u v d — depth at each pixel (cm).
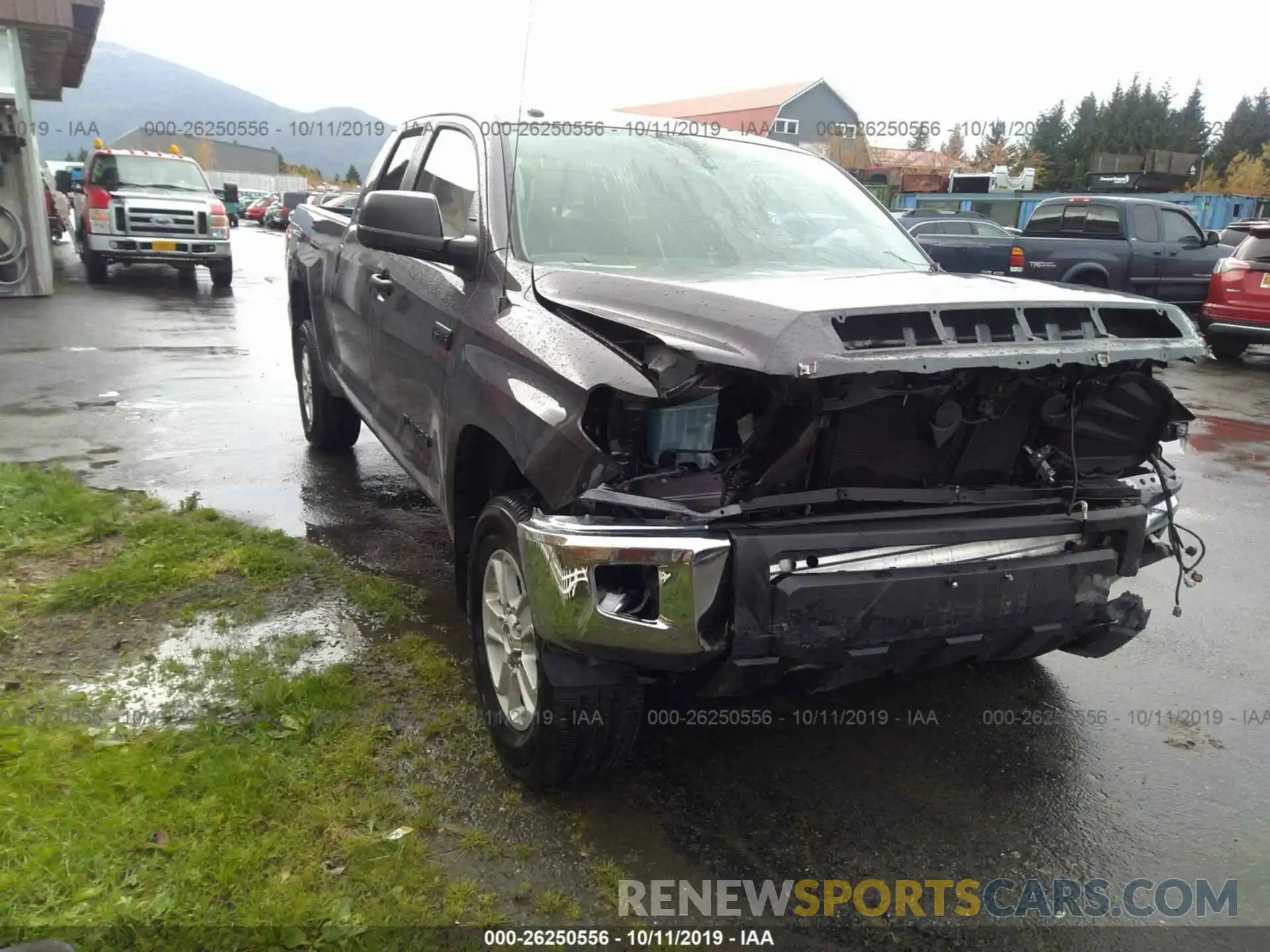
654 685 285
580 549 241
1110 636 301
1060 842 282
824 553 246
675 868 264
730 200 382
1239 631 429
